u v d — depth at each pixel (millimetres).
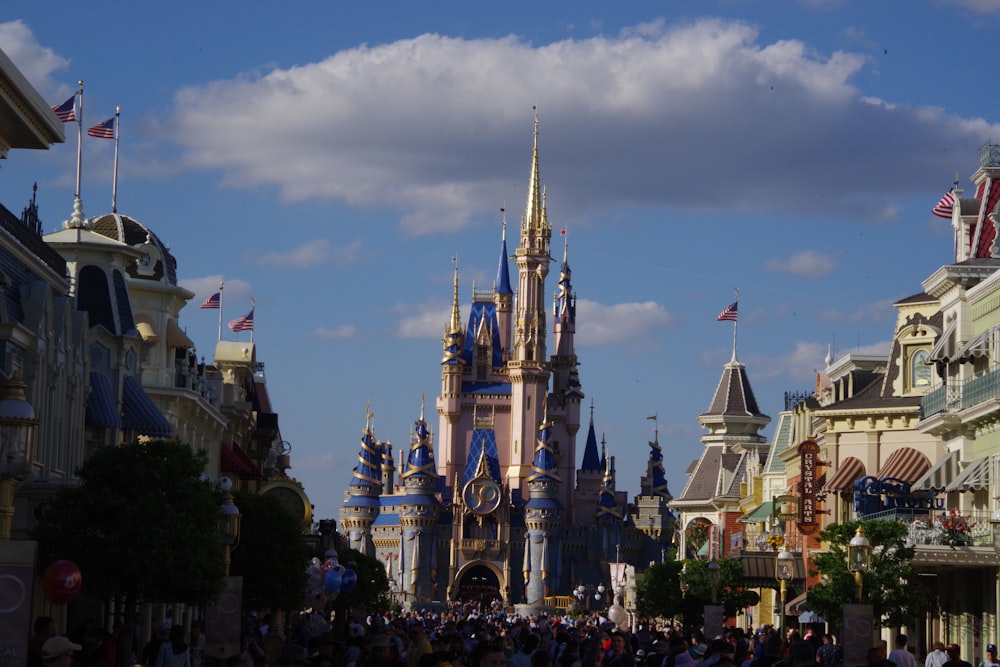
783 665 28125
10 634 21016
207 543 45562
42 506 46125
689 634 66500
